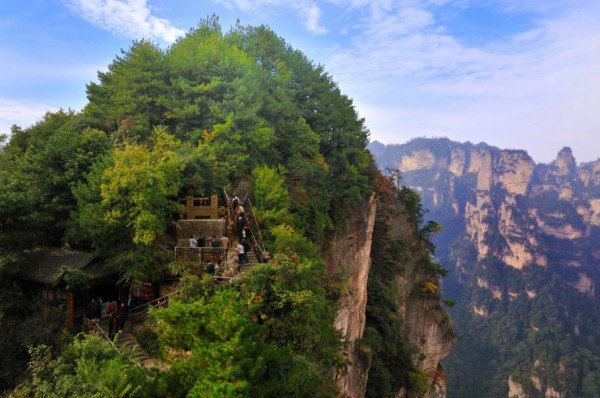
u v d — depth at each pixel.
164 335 14.86
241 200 30.33
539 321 173.25
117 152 24.11
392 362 53.88
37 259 22.62
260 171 31.80
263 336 16.86
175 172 24.31
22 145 32.78
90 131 29.98
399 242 65.25
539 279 194.88
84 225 22.94
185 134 34.06
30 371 17.47
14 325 19.89
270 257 23.97
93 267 22.48
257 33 50.78
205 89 36.44
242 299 17.55
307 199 37.78
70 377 14.56
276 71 47.97
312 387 14.64
